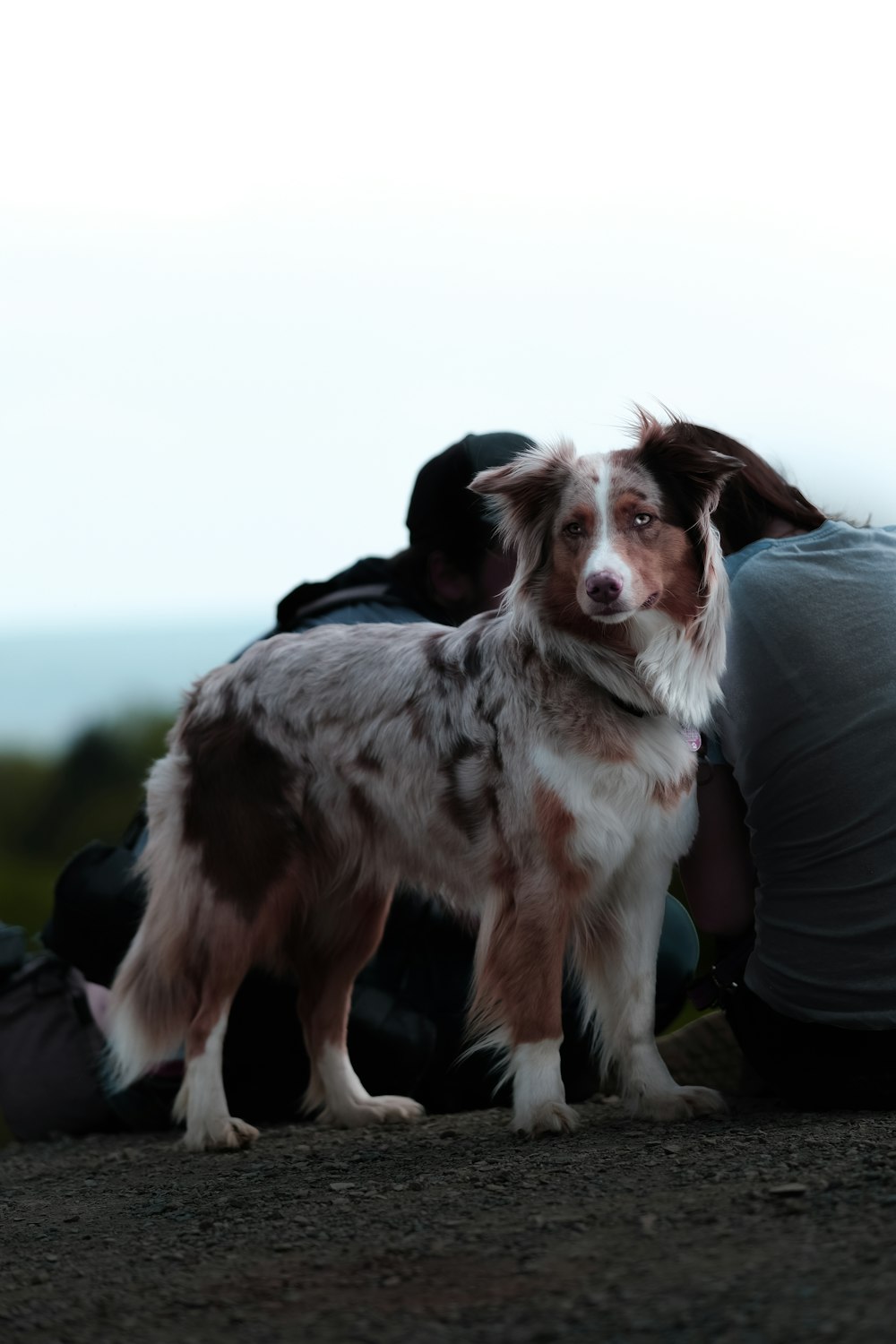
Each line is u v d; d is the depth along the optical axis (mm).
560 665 4180
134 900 5336
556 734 4121
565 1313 2301
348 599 5539
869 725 3912
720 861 4398
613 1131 4082
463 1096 5371
